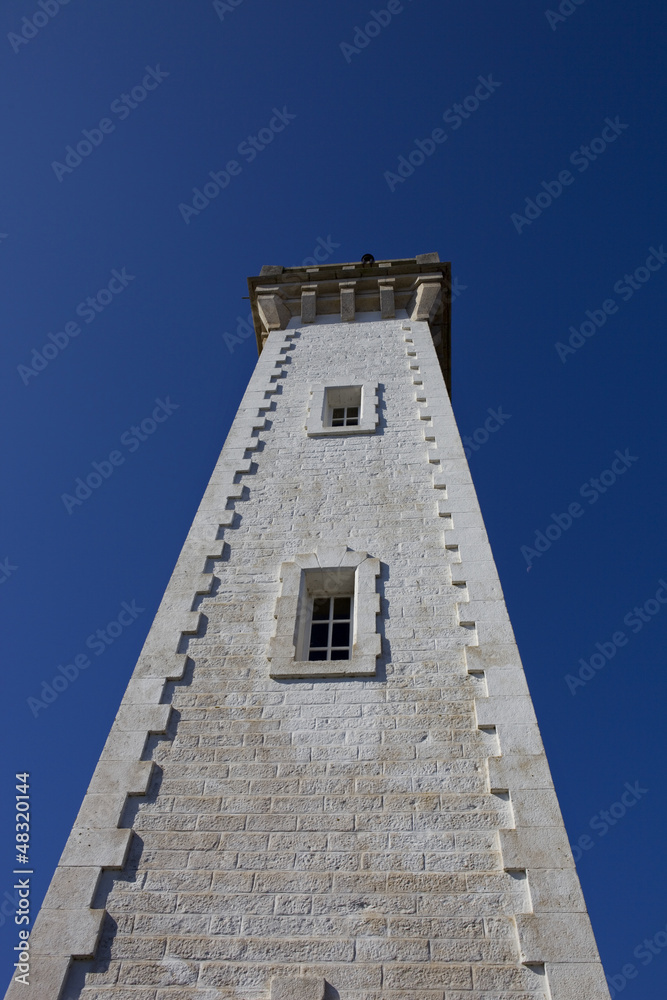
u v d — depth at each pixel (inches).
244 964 291.4
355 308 856.3
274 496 537.3
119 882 319.9
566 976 276.4
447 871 313.9
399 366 718.5
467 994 276.8
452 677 392.2
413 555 471.8
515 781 340.5
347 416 672.4
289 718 380.2
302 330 817.5
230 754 366.6
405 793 343.3
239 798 347.9
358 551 476.4
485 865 314.7
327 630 458.6
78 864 324.2
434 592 443.5
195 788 353.1
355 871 317.1
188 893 315.0
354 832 331.0
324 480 550.3
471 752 356.5
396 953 290.7
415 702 381.4
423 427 609.9
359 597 442.0
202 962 293.0
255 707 387.2
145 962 293.9
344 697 387.5
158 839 334.6
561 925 290.8
